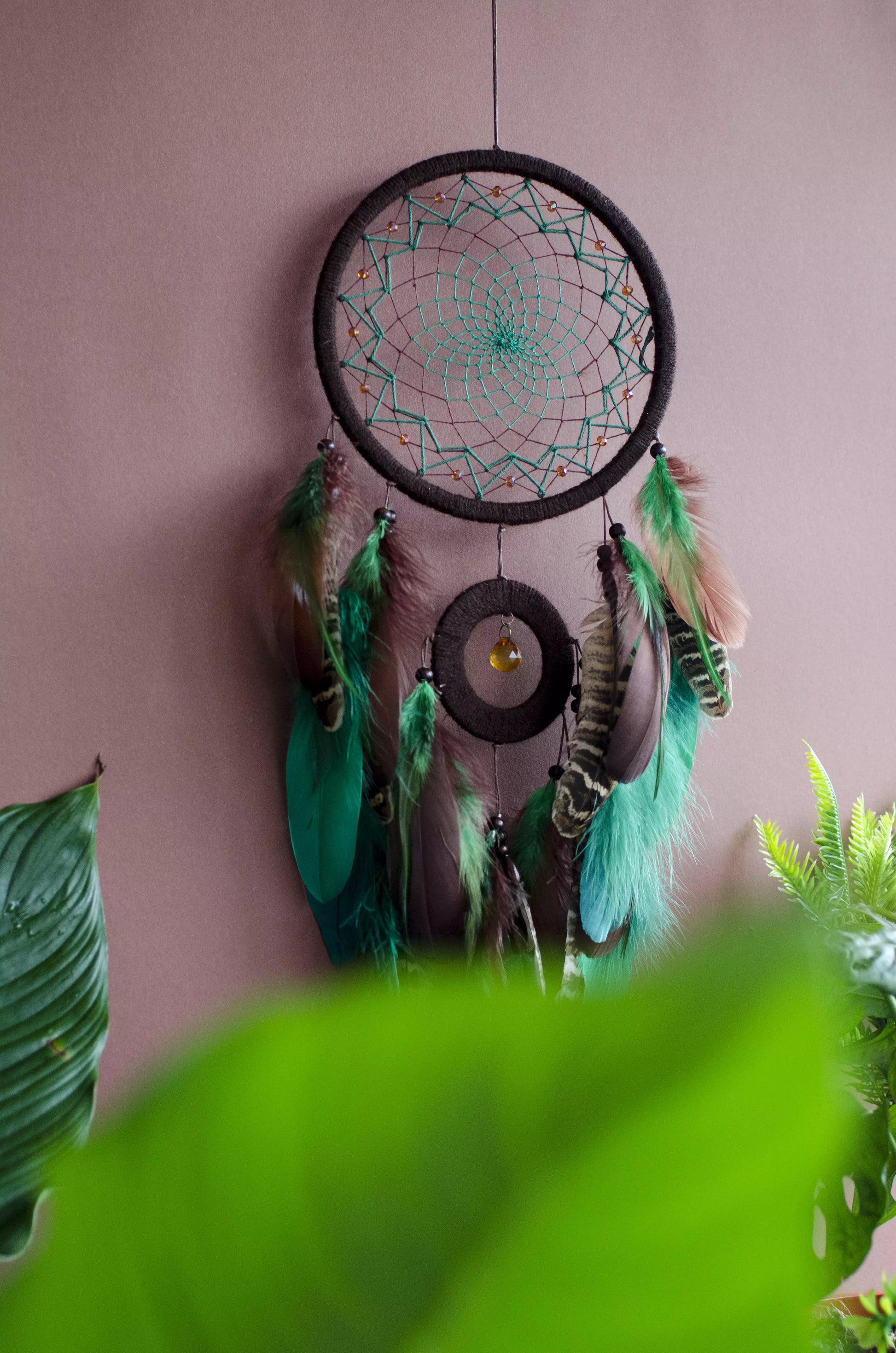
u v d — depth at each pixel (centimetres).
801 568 124
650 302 111
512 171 106
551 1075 12
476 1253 13
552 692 110
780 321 122
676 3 118
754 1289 13
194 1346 13
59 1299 13
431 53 111
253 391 107
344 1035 12
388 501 110
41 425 103
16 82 102
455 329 111
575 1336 13
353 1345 13
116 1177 13
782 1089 11
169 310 105
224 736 106
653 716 102
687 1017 11
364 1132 13
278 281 108
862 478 125
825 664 124
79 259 103
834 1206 82
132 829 104
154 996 104
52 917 93
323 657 98
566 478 115
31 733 103
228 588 107
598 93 116
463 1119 13
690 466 112
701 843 120
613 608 104
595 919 104
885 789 126
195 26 106
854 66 125
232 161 107
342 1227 14
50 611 103
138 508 105
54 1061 89
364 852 104
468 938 100
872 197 125
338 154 109
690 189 119
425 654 110
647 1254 13
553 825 106
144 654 105
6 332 102
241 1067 13
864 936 89
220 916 106
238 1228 14
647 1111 11
